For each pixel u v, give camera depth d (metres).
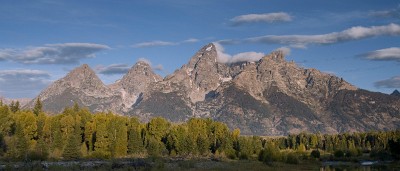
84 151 168.75
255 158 173.00
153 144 180.88
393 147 191.12
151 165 113.62
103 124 179.50
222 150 188.00
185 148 189.00
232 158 176.00
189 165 122.81
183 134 194.62
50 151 163.50
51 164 116.50
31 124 182.00
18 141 155.50
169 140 196.25
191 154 186.88
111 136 177.25
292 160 155.00
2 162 127.31
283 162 154.12
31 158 140.88
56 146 167.38
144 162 119.81
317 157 191.25
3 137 164.38
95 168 103.38
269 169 124.50
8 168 97.12
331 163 165.62
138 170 102.69
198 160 152.50
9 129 180.75
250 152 188.00
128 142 186.00
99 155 164.25
